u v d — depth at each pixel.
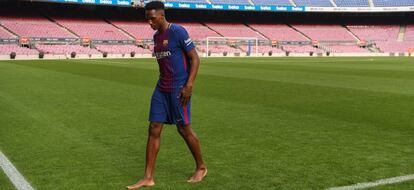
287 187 5.63
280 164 6.72
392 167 6.54
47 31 58.81
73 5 66.00
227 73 27.08
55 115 11.39
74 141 8.34
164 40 5.44
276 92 16.58
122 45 61.66
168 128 9.55
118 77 23.36
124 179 6.01
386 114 11.47
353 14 81.25
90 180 5.95
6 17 59.75
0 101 14.02
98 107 12.81
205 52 63.59
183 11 73.31
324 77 24.05
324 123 10.20
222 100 14.30
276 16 79.31
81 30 61.84
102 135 8.91
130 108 12.63
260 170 6.40
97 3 59.91
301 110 12.18
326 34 76.81
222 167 6.57
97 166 6.64
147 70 29.19
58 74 25.42
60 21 62.88
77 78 22.72
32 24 59.56
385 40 76.31
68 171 6.36
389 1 75.81
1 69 29.84
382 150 7.61
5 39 53.72
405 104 13.40
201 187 5.66
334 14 80.94
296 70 30.41
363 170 6.38
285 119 10.75
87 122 10.40
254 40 69.50
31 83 19.98
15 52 50.53
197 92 16.56
